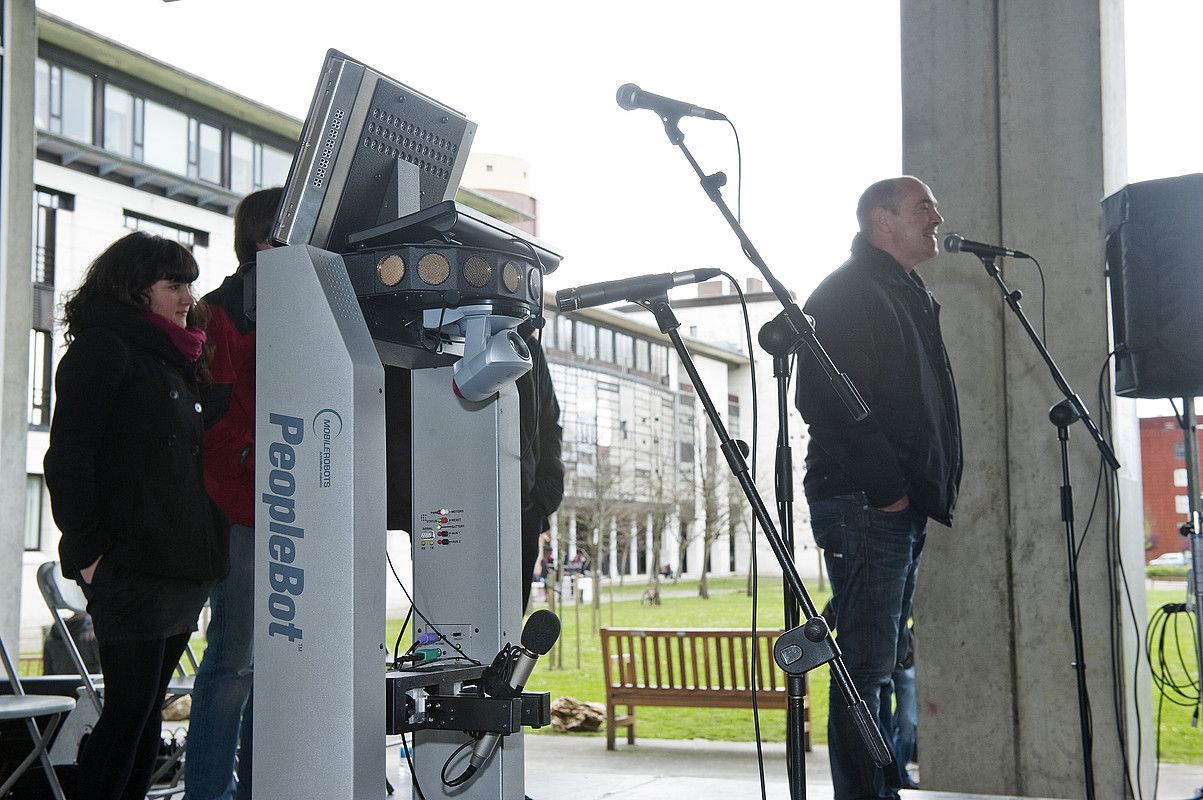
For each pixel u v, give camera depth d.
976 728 3.60
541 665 6.99
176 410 2.26
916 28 3.86
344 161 1.82
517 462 2.27
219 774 2.38
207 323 2.44
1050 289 3.64
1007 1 3.74
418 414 2.29
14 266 4.69
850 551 2.54
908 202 2.71
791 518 2.03
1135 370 3.16
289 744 1.72
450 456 2.25
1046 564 3.57
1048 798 3.50
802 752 1.95
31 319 4.76
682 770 4.71
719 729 6.03
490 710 1.86
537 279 1.93
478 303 1.82
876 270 2.68
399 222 1.81
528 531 2.81
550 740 5.68
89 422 2.15
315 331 1.75
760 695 5.16
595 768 4.77
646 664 5.38
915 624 3.71
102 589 2.16
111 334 2.21
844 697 1.87
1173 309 3.09
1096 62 3.62
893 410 2.54
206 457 2.39
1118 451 3.59
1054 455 3.59
